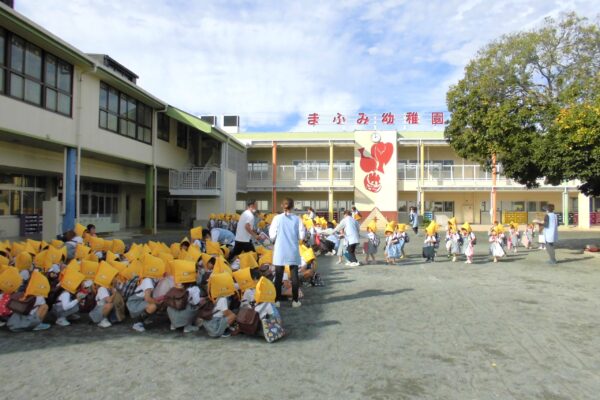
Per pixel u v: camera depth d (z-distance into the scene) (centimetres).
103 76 1517
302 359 449
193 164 2400
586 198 3025
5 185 1583
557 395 367
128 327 568
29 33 1151
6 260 639
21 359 445
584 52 1368
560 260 1269
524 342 504
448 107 1562
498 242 1250
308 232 1332
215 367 426
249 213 867
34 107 1223
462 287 843
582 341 508
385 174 3159
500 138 1395
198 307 546
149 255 570
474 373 413
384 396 364
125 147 1723
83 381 390
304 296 762
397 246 1198
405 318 611
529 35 1408
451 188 3114
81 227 1002
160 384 385
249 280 545
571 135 1126
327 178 3225
